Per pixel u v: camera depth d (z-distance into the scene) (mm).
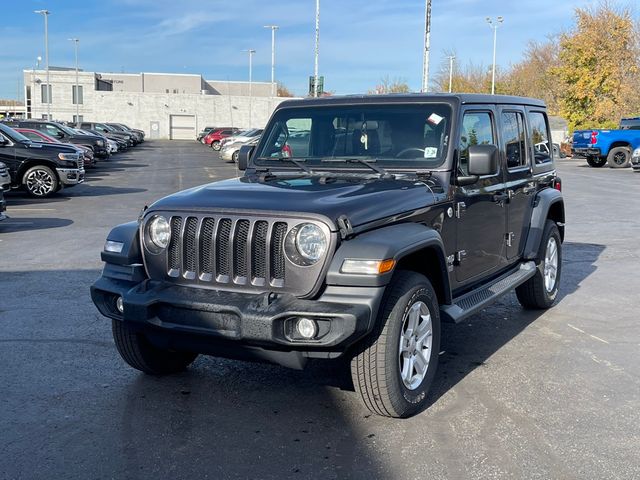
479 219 5469
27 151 17891
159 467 3762
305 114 5559
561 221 7398
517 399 4746
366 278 3838
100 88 91438
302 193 4316
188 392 4867
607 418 4418
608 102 47281
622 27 47094
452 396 4797
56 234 11930
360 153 5281
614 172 28516
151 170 29281
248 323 3859
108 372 5250
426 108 5191
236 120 84375
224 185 4746
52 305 7172
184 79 107938
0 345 5859
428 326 4512
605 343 6047
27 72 82250
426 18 20672
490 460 3836
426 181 4887
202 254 4207
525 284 6898
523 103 6629
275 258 4020
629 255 10258
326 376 5195
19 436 4133
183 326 4113
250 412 4523
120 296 4355
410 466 3768
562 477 3639
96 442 4062
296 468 3752
